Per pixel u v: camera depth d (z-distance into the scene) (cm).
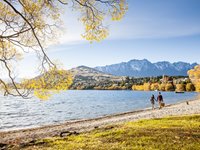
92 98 14688
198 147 1187
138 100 11831
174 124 1942
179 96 14250
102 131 1870
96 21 1327
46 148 1334
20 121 5091
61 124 3981
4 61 1297
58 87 1295
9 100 14300
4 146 1549
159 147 1205
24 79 1273
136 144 1297
